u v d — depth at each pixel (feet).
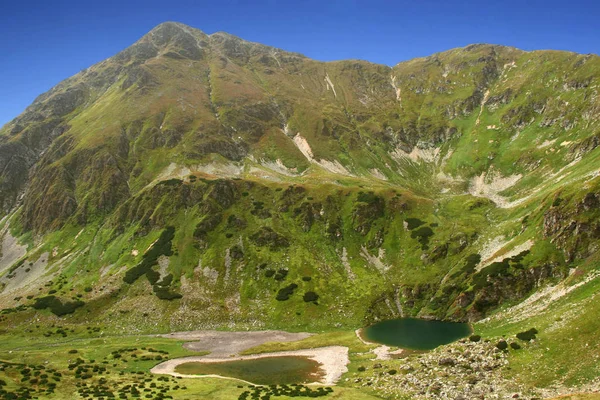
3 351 379.35
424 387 232.73
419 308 444.14
